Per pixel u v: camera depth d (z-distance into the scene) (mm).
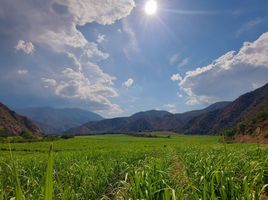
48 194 2482
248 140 82062
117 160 13984
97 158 17516
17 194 2730
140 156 16984
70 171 9742
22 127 193000
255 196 5512
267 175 9078
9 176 8484
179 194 5133
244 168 8156
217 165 7102
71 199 6762
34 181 7578
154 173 6609
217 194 5922
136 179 5809
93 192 8359
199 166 8953
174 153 22547
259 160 9859
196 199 4996
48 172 2520
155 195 5555
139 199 5418
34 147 62219
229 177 5887
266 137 72125
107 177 9938
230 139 96000
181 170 11242
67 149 55812
